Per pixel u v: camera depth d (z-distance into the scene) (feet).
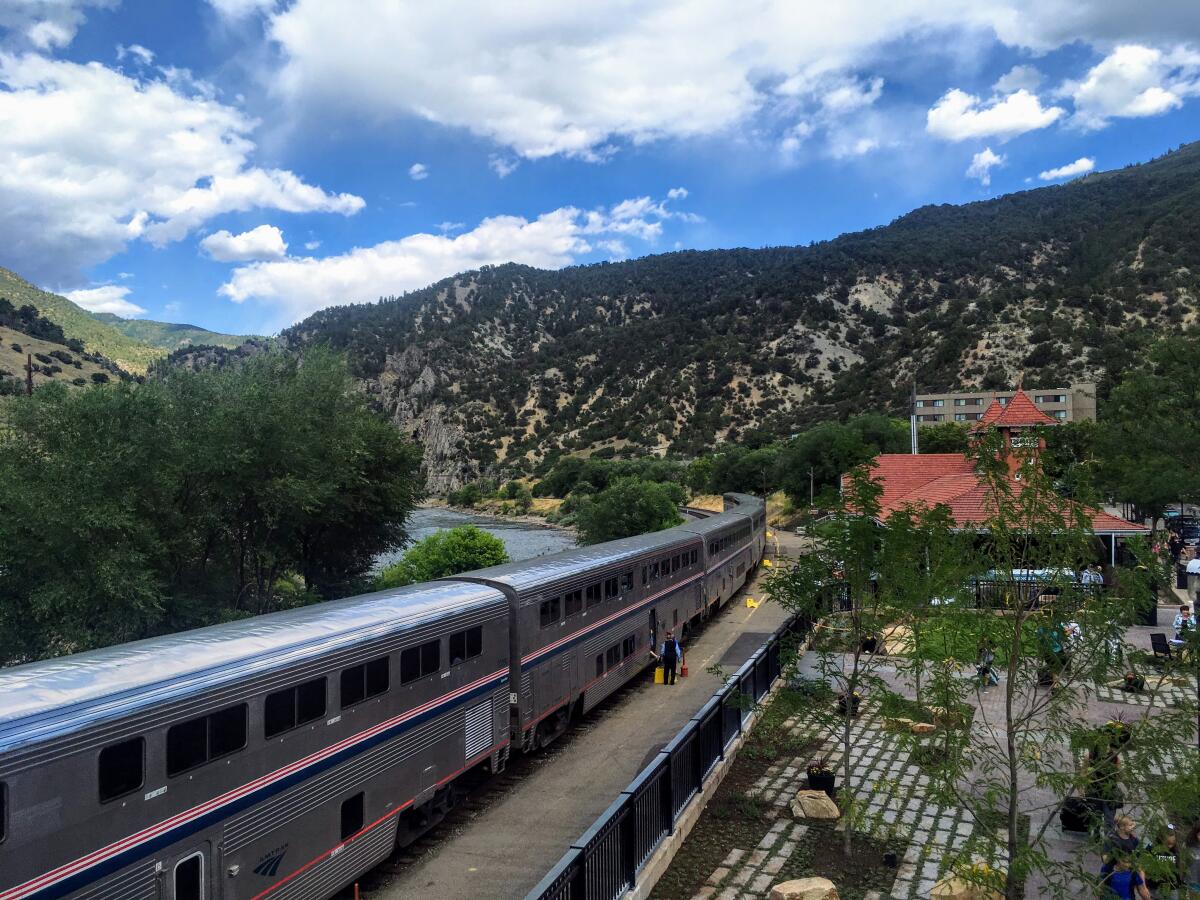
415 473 133.39
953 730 30.53
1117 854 26.35
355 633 41.04
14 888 24.75
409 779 43.83
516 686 56.18
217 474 96.48
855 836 41.86
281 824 34.91
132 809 28.53
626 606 79.15
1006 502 29.45
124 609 83.20
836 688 66.64
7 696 27.25
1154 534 30.19
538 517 458.91
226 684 32.65
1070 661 28.48
